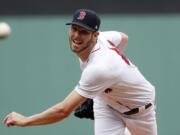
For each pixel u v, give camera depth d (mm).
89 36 14469
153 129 16969
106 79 14492
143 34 27594
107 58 14586
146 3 27750
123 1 27625
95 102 17141
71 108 14562
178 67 27672
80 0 27625
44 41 27594
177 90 27625
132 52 27562
